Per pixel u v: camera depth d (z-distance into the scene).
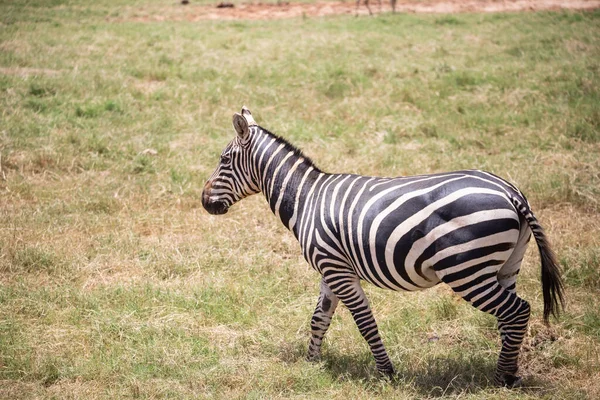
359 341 8.59
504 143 15.43
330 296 7.90
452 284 6.74
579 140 15.28
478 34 27.59
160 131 16.59
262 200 13.23
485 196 6.63
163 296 9.59
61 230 11.71
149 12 34.84
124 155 14.99
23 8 32.50
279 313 9.26
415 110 18.08
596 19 29.34
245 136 8.21
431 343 8.48
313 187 7.78
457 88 19.56
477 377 7.68
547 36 25.59
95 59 22.95
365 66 21.70
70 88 19.12
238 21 32.53
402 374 7.63
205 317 9.18
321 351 8.34
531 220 6.73
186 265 10.57
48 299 9.43
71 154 14.79
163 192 13.35
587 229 11.41
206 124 16.98
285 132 16.23
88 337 8.58
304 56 23.36
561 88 18.70
